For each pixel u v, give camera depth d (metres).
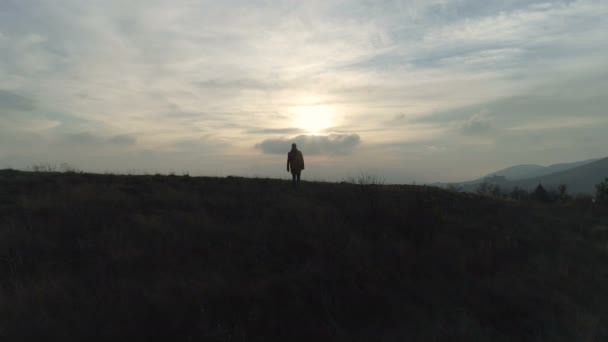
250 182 16.91
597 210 18.38
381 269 7.70
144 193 12.20
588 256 10.66
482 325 6.50
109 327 5.16
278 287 6.64
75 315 5.32
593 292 8.26
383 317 6.41
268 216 10.45
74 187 11.84
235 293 6.28
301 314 6.07
